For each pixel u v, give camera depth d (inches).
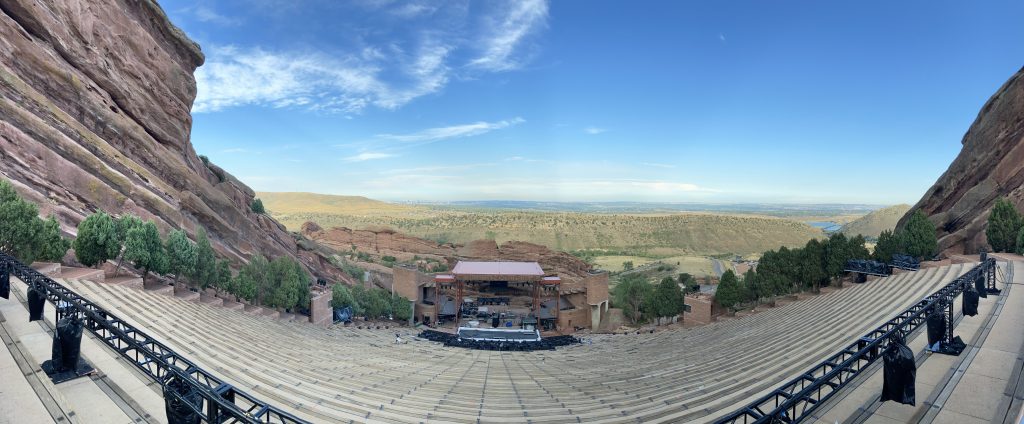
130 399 509.7
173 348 770.8
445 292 3472.0
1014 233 1642.5
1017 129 1966.0
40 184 1439.5
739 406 642.2
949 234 2057.1
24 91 1485.0
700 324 2144.4
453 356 1459.2
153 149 1968.5
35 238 1072.8
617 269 5767.7
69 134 1581.0
